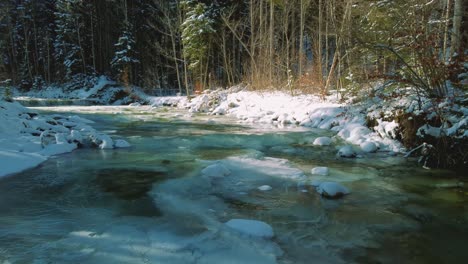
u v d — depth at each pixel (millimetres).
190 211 3766
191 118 14336
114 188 4570
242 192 4426
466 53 6375
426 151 5934
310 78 14656
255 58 22500
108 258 2717
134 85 30031
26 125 8062
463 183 4840
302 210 3818
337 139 8344
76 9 31766
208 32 23359
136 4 31078
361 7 11172
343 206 3955
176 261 2676
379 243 3045
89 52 33375
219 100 18297
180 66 31141
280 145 7863
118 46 28922
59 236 3123
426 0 7293
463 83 5906
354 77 10000
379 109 8023
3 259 2699
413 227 3395
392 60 7969
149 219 3533
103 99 27219
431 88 6297
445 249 2947
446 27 6848
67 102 24734
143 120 13570
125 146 7586
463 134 5395
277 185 4734
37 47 35281
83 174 5242
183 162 6066
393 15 7832
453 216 3674
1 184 4707
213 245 2949
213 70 27281
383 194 4383
